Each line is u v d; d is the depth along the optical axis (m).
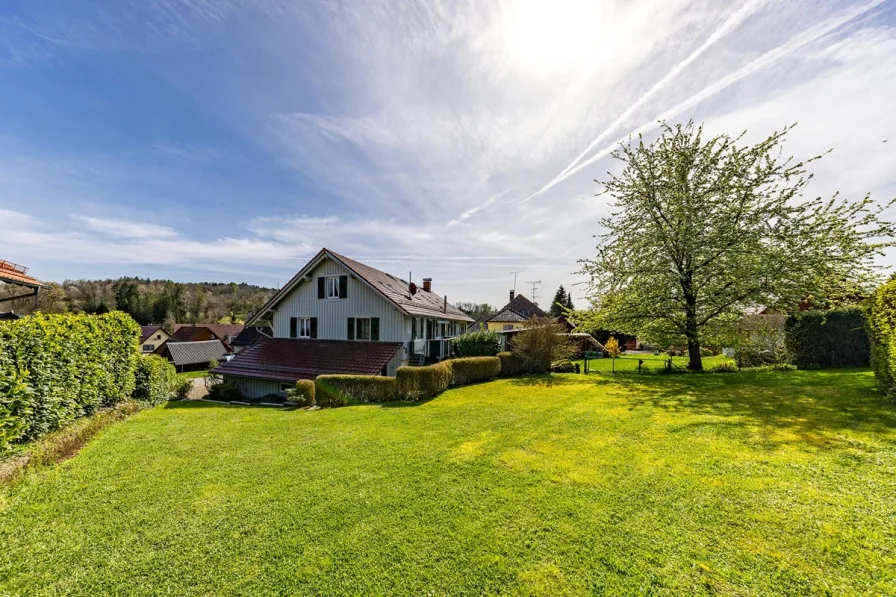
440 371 12.77
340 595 2.88
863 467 4.68
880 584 2.72
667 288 15.05
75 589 2.99
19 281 14.41
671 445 6.04
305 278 19.86
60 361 7.09
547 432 7.15
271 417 9.79
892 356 7.39
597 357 30.47
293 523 3.94
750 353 16.34
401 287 23.72
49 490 4.79
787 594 2.70
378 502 4.38
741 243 13.51
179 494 4.70
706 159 14.62
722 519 3.72
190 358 39.34
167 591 2.96
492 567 3.15
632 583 2.90
